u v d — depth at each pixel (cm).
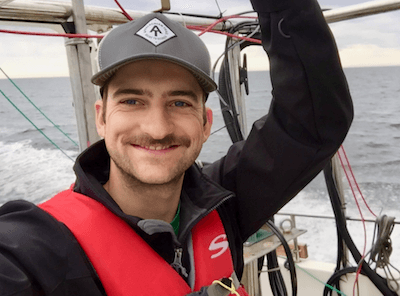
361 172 986
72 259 66
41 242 63
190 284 87
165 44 71
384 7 175
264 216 105
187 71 73
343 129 94
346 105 92
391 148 1158
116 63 68
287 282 248
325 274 238
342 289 236
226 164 111
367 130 1364
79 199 77
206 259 89
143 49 71
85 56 137
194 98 75
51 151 701
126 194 78
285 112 95
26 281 56
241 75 198
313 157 94
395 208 732
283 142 95
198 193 92
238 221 109
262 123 104
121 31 74
